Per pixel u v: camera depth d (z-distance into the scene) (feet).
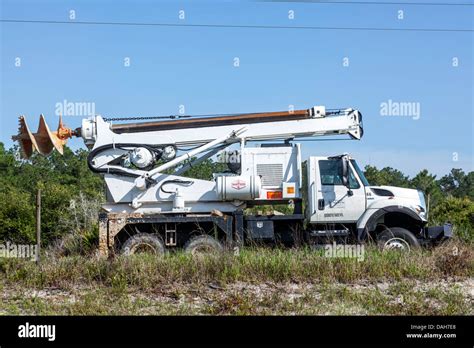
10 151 133.28
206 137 53.21
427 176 124.57
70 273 39.68
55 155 127.03
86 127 53.11
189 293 36.88
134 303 34.60
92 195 92.99
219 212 51.03
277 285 38.60
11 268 41.16
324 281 38.83
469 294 37.58
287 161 52.42
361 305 34.71
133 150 52.90
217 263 40.16
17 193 85.76
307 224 52.37
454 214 85.30
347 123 53.31
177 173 53.72
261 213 52.47
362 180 51.70
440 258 43.45
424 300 36.06
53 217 80.23
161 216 50.75
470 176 156.56
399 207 50.90
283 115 53.31
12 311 33.42
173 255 43.83
